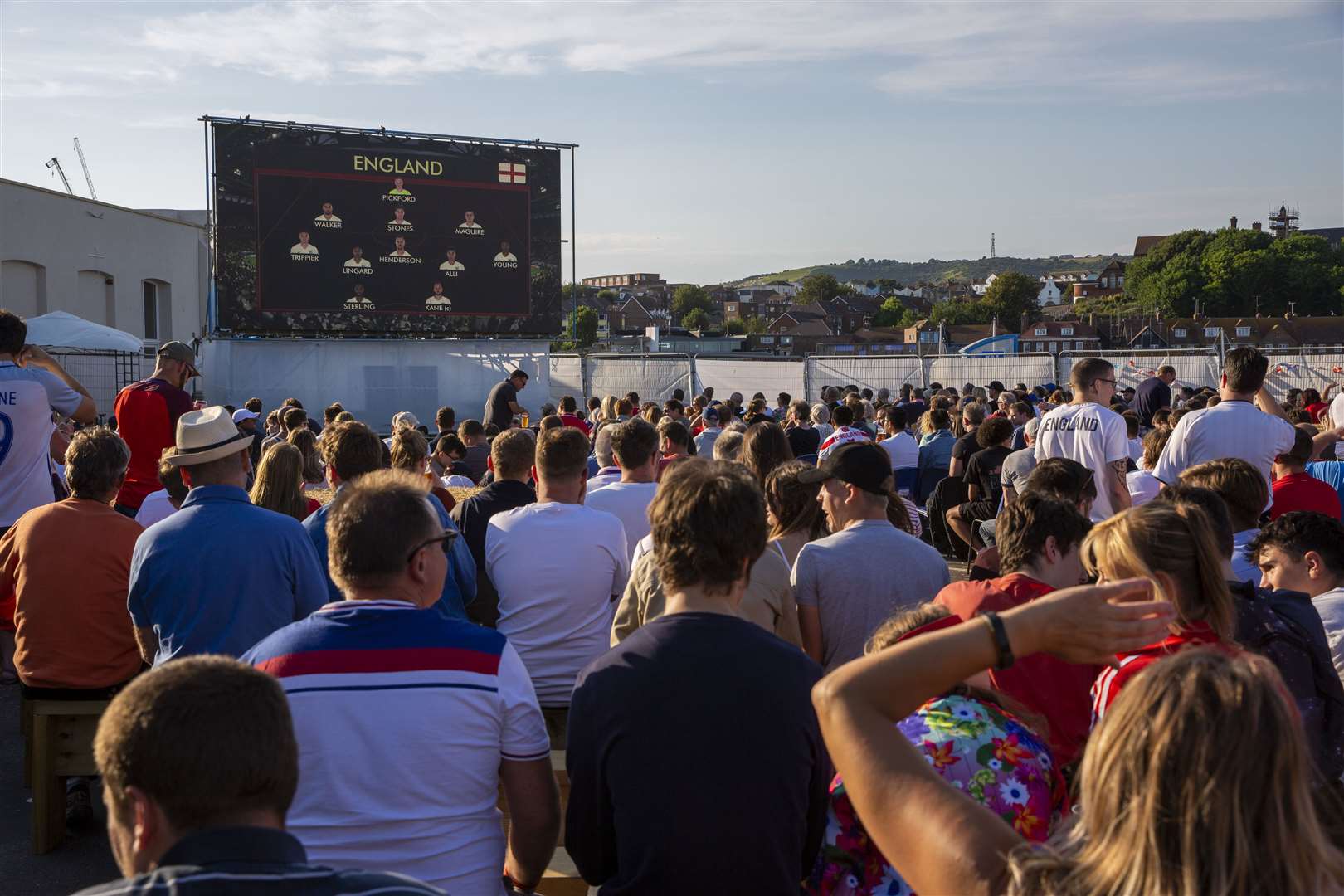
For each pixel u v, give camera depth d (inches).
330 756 80.1
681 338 4195.4
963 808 47.7
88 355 908.6
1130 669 84.5
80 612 157.3
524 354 939.3
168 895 46.1
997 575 199.2
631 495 188.4
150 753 49.9
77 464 161.5
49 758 160.2
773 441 197.0
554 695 147.7
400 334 876.6
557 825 90.4
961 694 83.4
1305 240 5032.0
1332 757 99.3
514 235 900.0
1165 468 211.2
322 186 845.2
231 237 827.4
